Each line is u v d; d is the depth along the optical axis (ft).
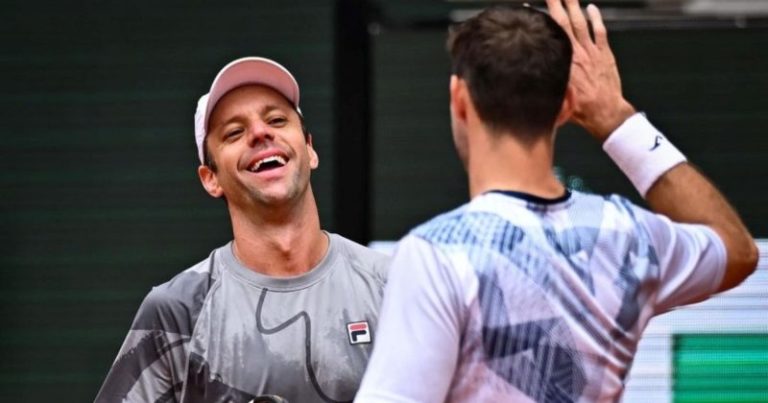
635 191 61.72
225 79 37.58
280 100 38.42
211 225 68.39
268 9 67.46
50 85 68.95
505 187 27.14
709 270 28.04
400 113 63.36
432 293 25.84
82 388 68.74
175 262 68.44
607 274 26.76
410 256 26.32
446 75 63.21
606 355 26.53
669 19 58.34
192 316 36.86
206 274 37.65
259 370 36.22
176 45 68.33
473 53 27.30
